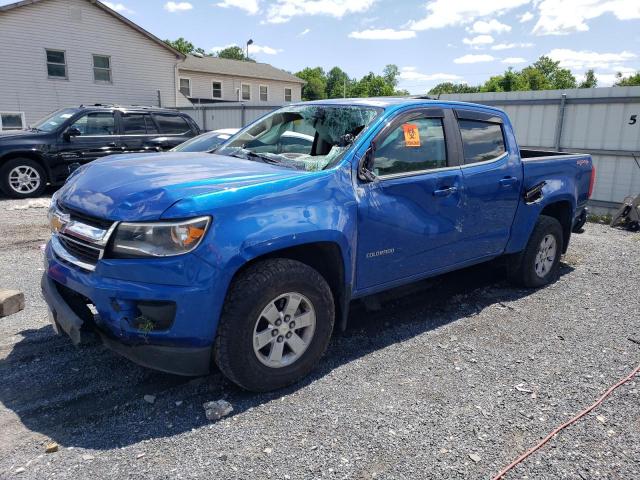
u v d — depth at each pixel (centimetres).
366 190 351
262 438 276
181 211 274
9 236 714
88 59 2272
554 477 252
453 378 345
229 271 285
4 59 2061
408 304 483
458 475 252
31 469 248
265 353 317
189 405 307
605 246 738
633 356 383
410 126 391
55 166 1055
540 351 389
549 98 1066
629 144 974
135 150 1138
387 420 295
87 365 353
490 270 589
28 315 435
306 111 420
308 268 321
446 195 404
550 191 511
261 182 307
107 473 246
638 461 265
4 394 314
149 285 274
